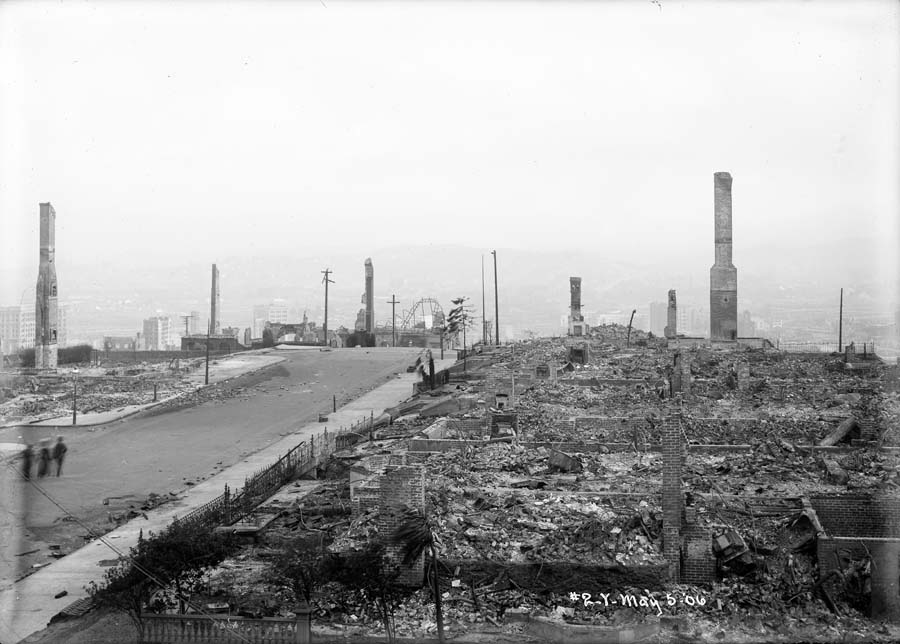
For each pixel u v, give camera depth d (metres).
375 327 155.75
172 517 44.81
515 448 43.38
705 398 61.56
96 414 78.38
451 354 116.50
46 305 105.88
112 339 184.88
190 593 28.69
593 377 71.00
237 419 76.31
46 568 36.50
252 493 43.31
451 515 30.80
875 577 26.61
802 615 26.36
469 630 26.08
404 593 27.81
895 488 32.62
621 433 47.16
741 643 25.08
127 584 27.42
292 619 26.27
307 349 129.38
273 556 30.31
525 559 28.16
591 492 33.19
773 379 69.56
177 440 67.31
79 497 49.62
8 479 53.91
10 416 77.06
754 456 40.66
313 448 53.38
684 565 27.81
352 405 81.88
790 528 28.77
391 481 28.88
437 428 49.56
